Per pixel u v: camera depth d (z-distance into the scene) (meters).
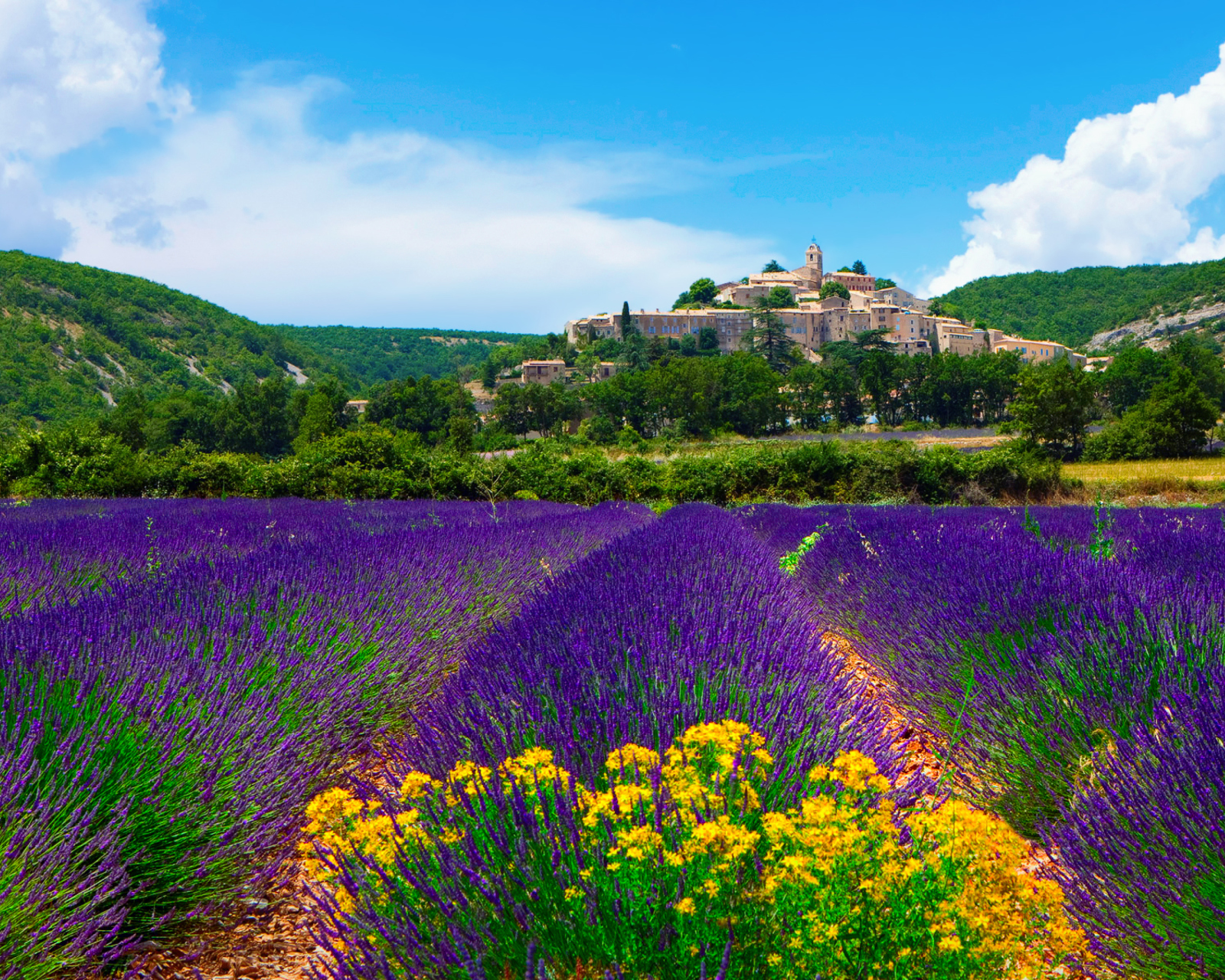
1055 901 1.56
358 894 1.79
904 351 142.62
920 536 7.24
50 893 1.97
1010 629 3.78
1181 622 3.40
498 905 1.71
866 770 1.92
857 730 2.94
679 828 1.78
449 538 7.34
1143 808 2.20
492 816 1.92
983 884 1.53
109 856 2.08
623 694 2.80
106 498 19.64
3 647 2.92
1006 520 10.37
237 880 2.45
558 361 143.75
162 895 2.26
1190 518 10.32
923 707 3.79
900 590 5.13
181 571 5.03
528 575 6.89
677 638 3.49
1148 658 3.10
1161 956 1.86
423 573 5.64
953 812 1.60
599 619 3.82
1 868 1.90
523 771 1.94
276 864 2.59
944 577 4.90
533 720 2.64
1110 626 3.44
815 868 1.54
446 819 1.95
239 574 4.73
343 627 4.24
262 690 3.23
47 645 2.96
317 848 2.03
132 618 3.65
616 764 2.01
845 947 1.47
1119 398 91.38
